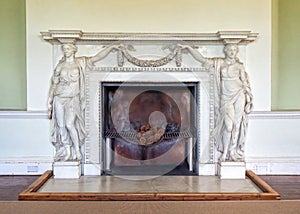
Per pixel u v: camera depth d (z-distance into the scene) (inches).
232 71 136.7
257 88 144.3
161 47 140.0
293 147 146.4
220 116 139.5
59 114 137.1
